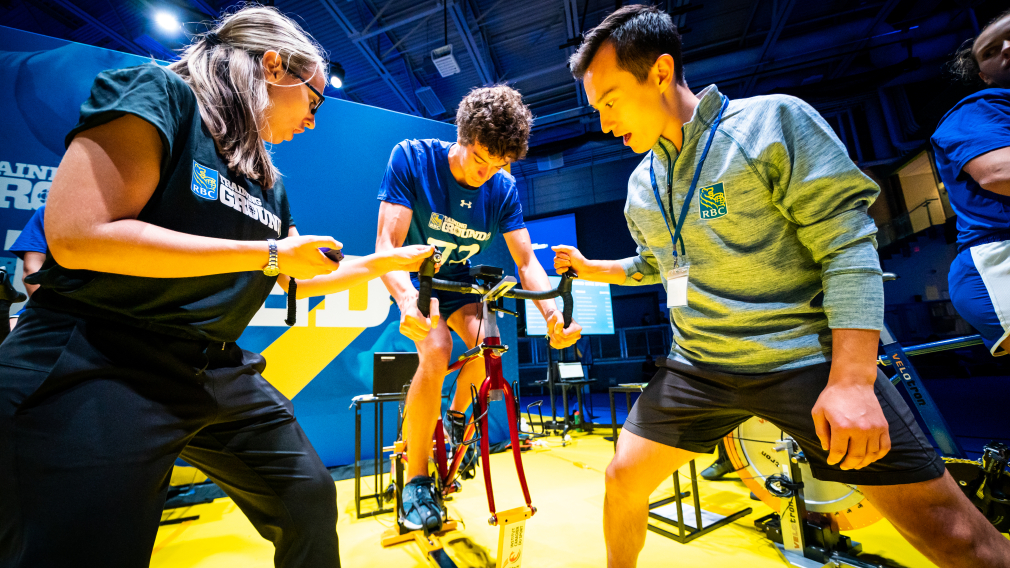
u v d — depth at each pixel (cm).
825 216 86
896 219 1012
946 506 78
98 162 61
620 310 1116
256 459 90
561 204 1185
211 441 88
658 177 116
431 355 178
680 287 109
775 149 93
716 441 117
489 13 682
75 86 285
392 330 358
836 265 83
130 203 64
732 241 101
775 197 95
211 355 84
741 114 100
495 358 146
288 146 343
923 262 1000
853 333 78
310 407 323
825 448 80
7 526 59
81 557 60
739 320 101
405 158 175
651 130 108
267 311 319
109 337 69
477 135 154
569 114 934
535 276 188
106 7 616
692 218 106
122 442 66
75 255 58
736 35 768
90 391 65
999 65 148
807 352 93
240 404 89
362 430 336
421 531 180
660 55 100
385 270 109
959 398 566
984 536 77
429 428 181
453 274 202
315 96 100
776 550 171
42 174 274
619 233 1130
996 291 137
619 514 116
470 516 213
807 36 739
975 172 131
